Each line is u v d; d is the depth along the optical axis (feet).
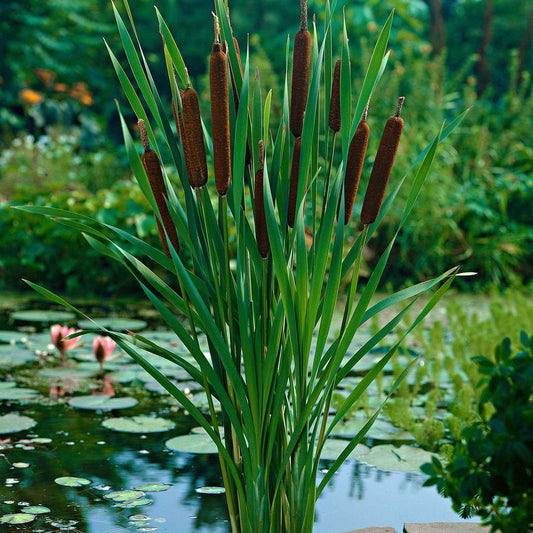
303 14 4.85
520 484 4.18
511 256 23.62
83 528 6.12
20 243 20.97
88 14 46.68
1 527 6.09
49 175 26.76
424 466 4.55
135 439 8.50
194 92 4.49
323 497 7.09
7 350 12.76
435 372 10.48
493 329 13.37
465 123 25.57
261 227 4.68
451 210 22.65
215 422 4.83
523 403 4.34
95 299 19.13
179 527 6.19
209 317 4.44
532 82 41.55
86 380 11.03
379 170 4.60
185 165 4.76
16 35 40.45
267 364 4.58
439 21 41.91
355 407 9.53
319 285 4.46
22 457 7.79
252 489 4.75
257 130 5.05
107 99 44.34
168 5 47.24
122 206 20.66
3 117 38.37
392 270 22.84
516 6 47.88
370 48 25.16
